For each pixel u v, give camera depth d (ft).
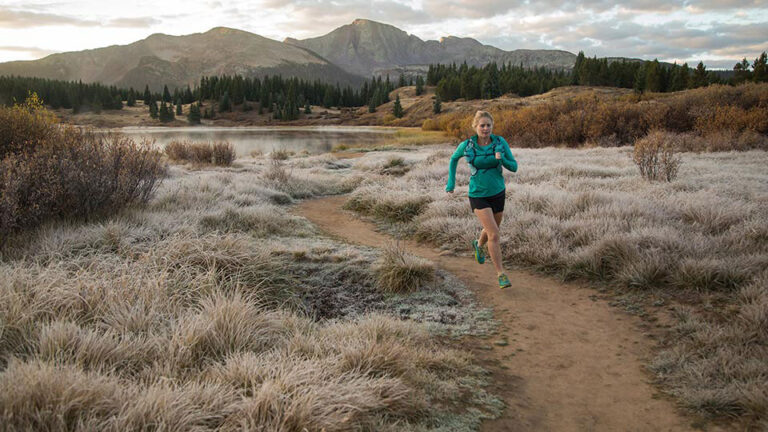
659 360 11.51
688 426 8.98
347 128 320.50
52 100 412.77
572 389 10.71
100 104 428.15
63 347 9.35
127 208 24.70
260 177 44.57
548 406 10.01
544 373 11.50
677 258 16.85
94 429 6.66
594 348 12.74
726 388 9.55
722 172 37.09
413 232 27.07
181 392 7.97
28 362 8.36
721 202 24.12
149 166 27.89
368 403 8.45
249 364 9.26
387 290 17.12
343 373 9.44
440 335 13.65
